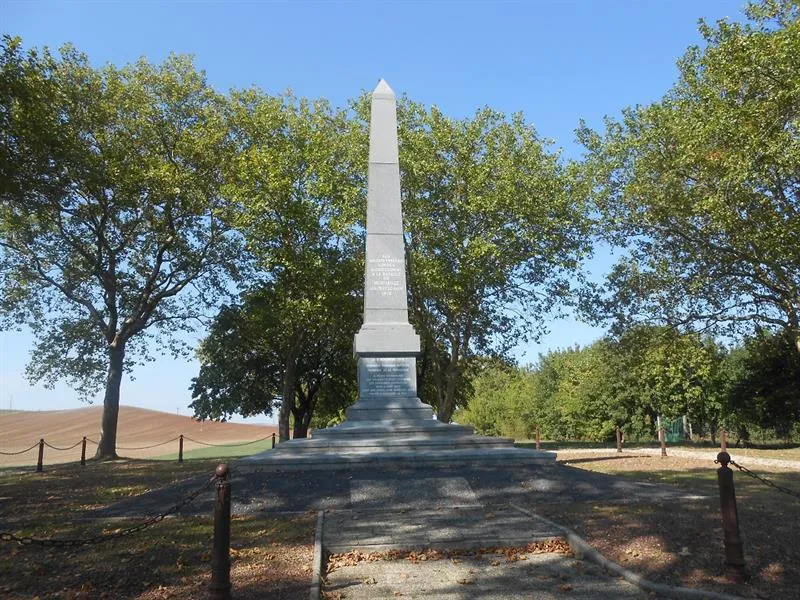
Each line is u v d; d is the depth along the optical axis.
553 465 14.24
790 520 9.66
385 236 17.59
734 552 7.05
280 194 28.12
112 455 26.97
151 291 28.97
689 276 27.19
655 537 8.62
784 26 22.08
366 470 13.55
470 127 30.22
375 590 7.08
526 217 29.75
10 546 8.70
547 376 59.31
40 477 18.41
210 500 11.73
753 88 20.84
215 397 36.31
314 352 37.56
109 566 7.69
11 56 17.38
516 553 8.52
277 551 8.42
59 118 22.36
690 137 22.34
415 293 31.45
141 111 26.72
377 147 18.14
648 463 20.36
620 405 44.88
